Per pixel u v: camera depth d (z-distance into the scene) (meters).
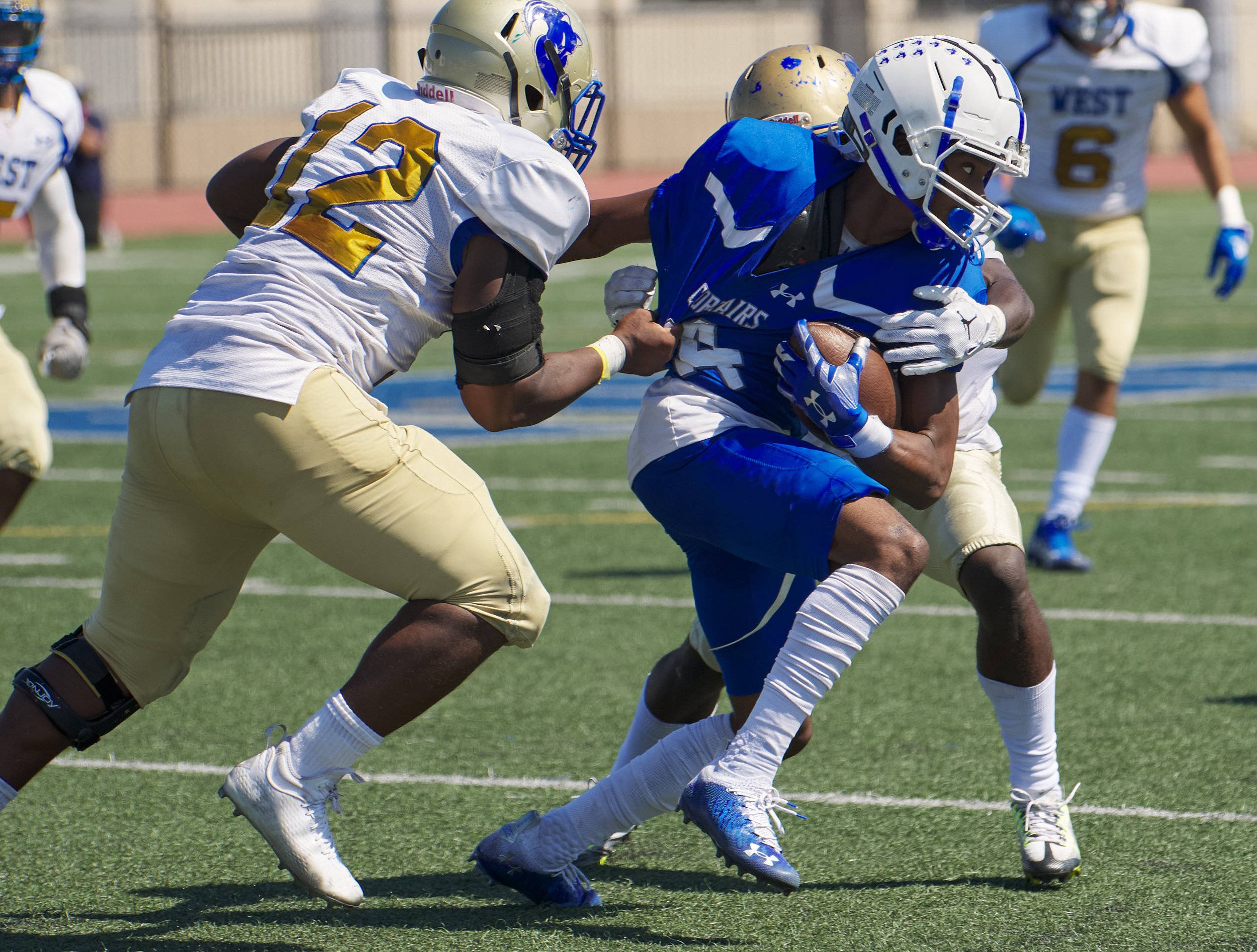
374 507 11.16
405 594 11.40
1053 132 25.28
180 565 11.59
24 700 11.60
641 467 12.42
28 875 13.69
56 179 20.62
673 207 12.36
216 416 11.01
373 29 114.75
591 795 12.66
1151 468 33.31
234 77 115.75
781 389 12.11
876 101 11.51
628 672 20.14
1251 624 21.95
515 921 12.66
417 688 11.30
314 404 11.01
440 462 11.47
